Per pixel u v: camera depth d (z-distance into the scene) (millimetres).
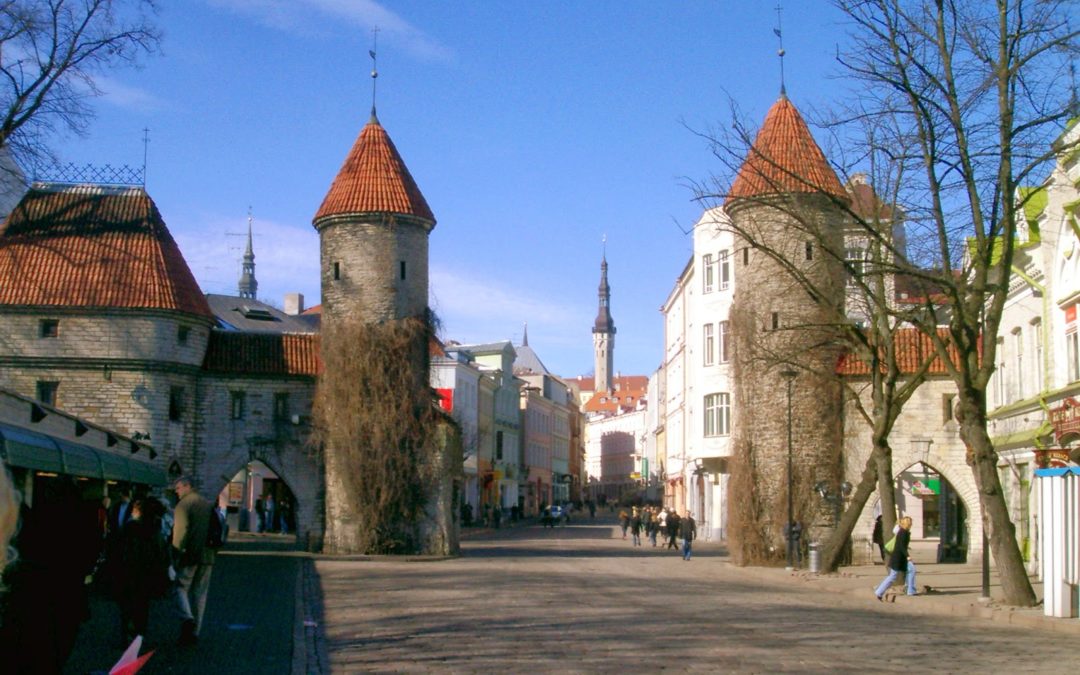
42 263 46531
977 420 25094
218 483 47719
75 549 10258
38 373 45469
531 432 123375
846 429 42906
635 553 51656
